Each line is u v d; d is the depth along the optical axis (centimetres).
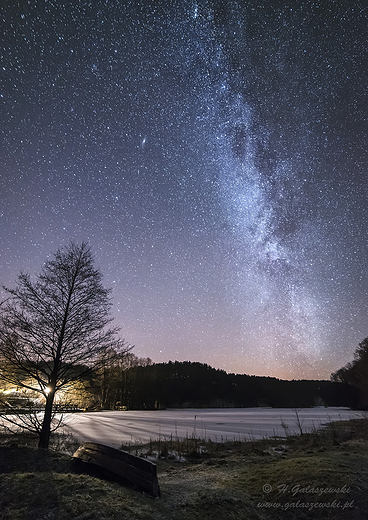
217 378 13688
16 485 576
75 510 495
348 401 10612
